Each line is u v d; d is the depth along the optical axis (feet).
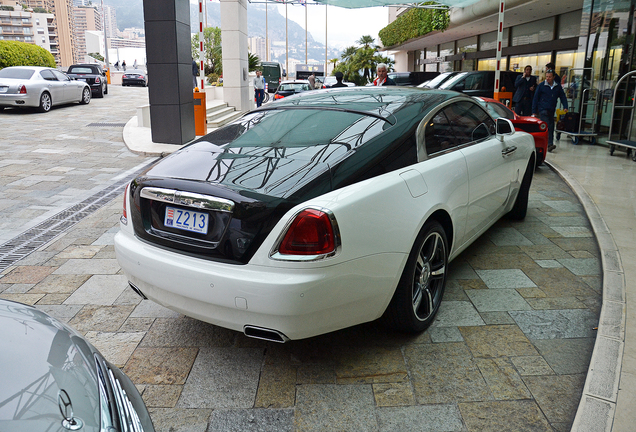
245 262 7.90
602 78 36.27
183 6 35.70
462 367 9.14
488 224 14.02
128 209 9.50
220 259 8.10
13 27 652.07
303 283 7.63
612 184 23.26
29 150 33.04
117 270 13.97
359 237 8.16
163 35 34.53
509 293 12.15
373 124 9.98
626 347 9.39
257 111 11.68
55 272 13.80
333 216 7.80
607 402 7.86
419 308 10.42
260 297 7.71
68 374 5.03
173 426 7.77
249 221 7.84
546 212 19.21
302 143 9.50
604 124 36.37
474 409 8.02
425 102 11.31
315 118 10.50
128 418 5.02
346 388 8.62
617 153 32.76
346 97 11.80
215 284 8.02
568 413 7.89
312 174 8.36
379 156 9.20
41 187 23.54
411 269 9.42
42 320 6.08
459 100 12.59
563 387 8.53
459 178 11.03
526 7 53.47
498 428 7.61
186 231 8.54
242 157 9.25
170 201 8.60
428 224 9.86
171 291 8.59
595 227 16.72
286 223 7.72
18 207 20.21
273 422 7.84
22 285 12.96
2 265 14.28
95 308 11.69
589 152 33.50
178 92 35.22
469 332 10.35
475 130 13.03
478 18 62.85
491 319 10.87
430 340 10.07
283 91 73.56
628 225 16.97
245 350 9.87
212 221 8.21
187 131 37.14
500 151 13.80
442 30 74.69
